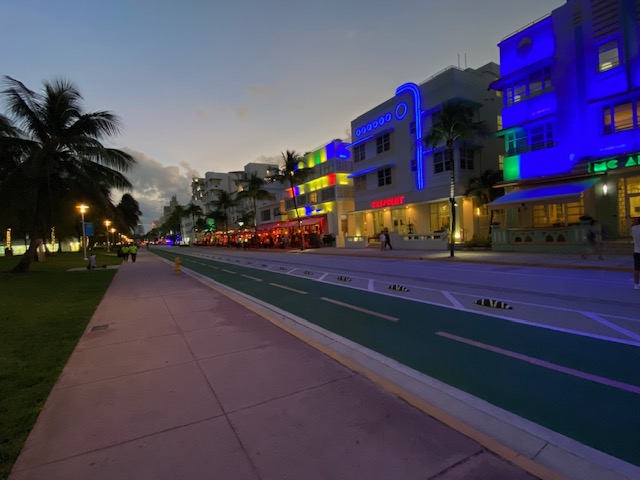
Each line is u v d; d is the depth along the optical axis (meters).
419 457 2.64
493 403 3.59
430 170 28.17
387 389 3.80
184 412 3.43
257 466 2.59
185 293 11.00
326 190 41.88
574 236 16.94
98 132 20.25
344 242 34.38
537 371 4.34
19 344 5.77
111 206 23.94
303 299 9.48
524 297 8.48
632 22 16.98
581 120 18.67
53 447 2.90
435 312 7.39
